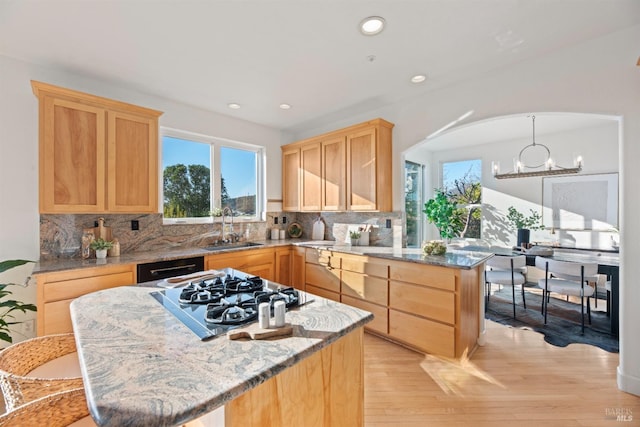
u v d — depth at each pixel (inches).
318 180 145.6
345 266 120.5
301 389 39.7
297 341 38.8
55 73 95.5
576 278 125.9
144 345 37.7
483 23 72.0
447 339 90.9
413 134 120.1
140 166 103.6
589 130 165.8
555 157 176.4
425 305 96.0
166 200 126.3
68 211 88.7
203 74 99.0
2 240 87.5
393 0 64.1
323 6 65.9
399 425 65.6
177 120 125.6
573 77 82.3
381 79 103.2
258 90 112.6
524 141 186.9
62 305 81.4
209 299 54.6
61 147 87.7
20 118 89.9
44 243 94.5
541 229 181.5
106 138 96.0
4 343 87.8
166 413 25.1
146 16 68.9
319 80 104.0
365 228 137.9
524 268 144.0
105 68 94.5
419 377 84.2
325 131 158.4
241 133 149.6
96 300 55.9
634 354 74.3
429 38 78.4
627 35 74.1
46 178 85.1
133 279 95.3
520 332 114.7
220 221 143.0
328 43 80.6
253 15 68.7
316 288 133.3
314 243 143.6
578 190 169.6
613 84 76.2
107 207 96.0
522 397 74.7
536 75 88.7
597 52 78.5
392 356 96.2
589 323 122.6
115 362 33.4
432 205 188.2
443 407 71.4
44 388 40.7
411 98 120.1
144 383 29.4
